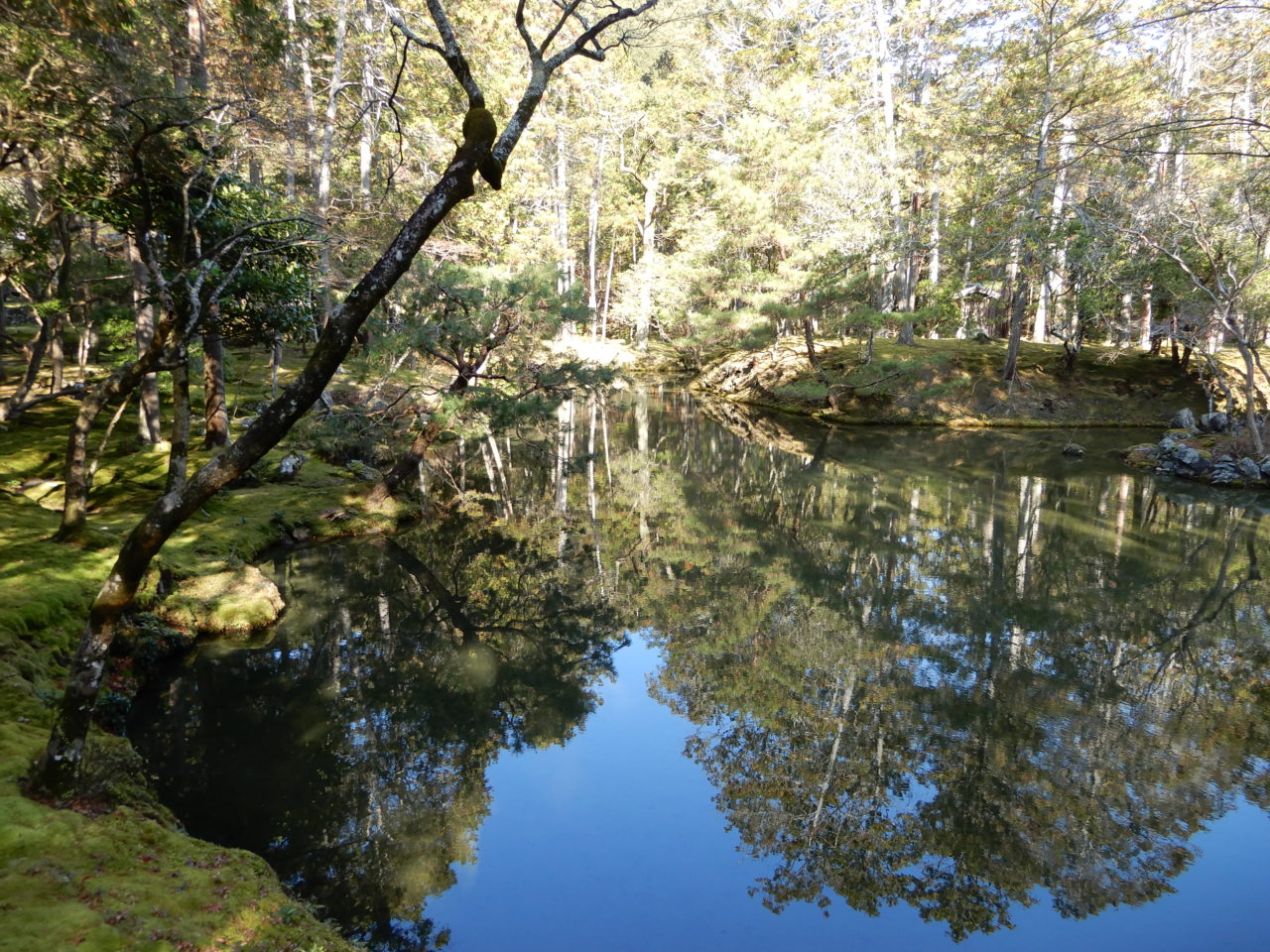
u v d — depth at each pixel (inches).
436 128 984.9
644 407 1482.5
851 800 322.7
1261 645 469.4
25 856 184.9
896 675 436.1
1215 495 850.8
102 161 380.2
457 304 609.9
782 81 1643.7
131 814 228.4
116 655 353.1
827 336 1574.8
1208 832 295.9
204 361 652.7
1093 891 268.1
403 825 294.4
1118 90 586.9
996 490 868.0
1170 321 1101.7
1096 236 908.0
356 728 362.3
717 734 378.6
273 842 268.5
